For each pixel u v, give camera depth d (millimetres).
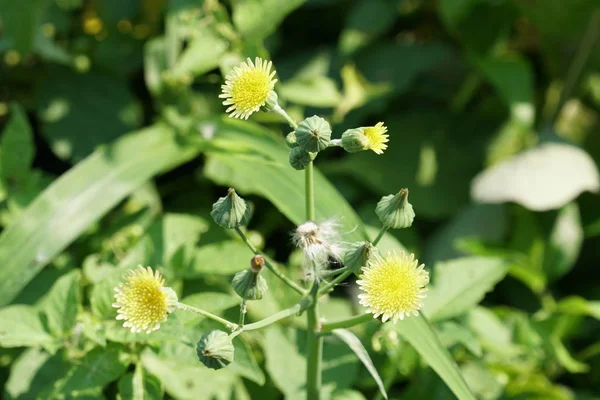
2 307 813
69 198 845
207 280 825
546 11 1035
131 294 702
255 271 697
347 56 1043
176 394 786
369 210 983
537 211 998
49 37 957
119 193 855
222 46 888
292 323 833
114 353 766
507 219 1007
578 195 1053
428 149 1042
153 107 1011
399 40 1099
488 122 1078
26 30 909
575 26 1038
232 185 901
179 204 955
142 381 764
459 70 1080
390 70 1036
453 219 1021
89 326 763
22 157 864
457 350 843
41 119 944
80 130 949
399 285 699
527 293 968
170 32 906
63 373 793
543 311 922
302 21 1081
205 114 924
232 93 718
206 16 896
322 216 813
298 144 709
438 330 817
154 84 918
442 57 1057
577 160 1015
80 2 987
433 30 1105
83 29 1004
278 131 937
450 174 1043
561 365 899
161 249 809
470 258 837
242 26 895
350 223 813
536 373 888
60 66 961
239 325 707
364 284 701
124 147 875
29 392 794
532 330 886
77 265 865
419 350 771
